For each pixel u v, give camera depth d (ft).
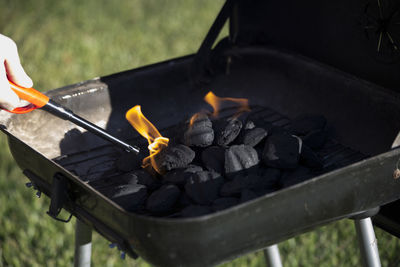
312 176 3.70
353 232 5.52
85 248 4.11
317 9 4.27
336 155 3.97
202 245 3.08
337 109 4.14
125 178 3.70
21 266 5.38
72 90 4.10
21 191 6.18
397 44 3.88
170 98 4.40
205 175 3.53
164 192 3.50
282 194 3.17
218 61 4.50
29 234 5.65
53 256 5.45
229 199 3.43
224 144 3.82
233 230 3.11
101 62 9.02
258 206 3.13
